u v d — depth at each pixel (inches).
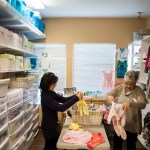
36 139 158.7
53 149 90.7
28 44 146.3
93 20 186.4
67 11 162.2
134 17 182.5
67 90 164.7
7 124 95.0
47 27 187.5
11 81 123.7
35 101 161.8
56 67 192.2
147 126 121.6
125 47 187.0
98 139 76.5
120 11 161.6
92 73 193.3
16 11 99.2
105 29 186.7
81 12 166.1
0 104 87.0
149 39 150.3
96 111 93.9
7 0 93.5
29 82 135.8
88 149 72.1
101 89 193.5
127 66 186.7
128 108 91.4
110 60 191.5
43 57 191.2
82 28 187.3
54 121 90.5
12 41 109.7
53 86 94.2
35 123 161.9
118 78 189.9
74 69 193.3
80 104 93.7
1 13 99.9
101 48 190.7
